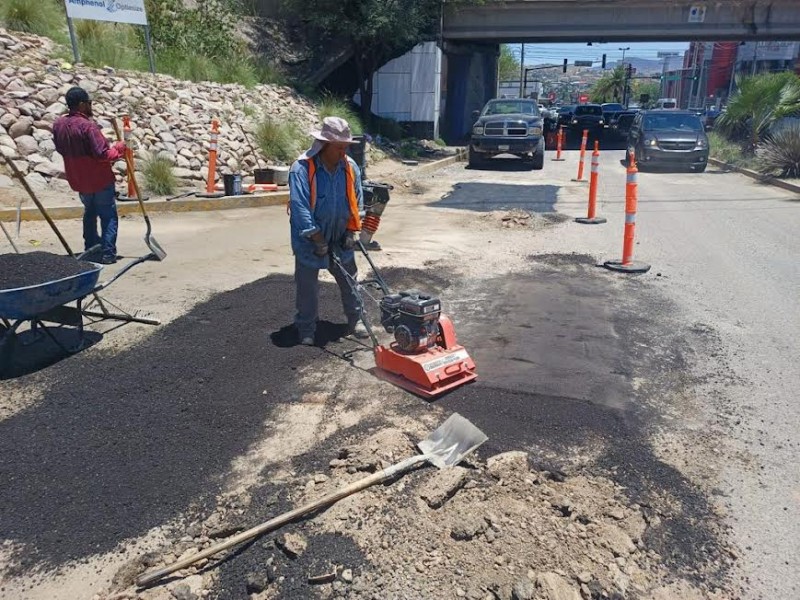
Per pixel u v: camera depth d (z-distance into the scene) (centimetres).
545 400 448
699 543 316
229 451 388
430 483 341
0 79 1110
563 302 670
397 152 2045
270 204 1169
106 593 288
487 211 1204
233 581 288
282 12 2209
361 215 523
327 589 281
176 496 348
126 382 466
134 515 334
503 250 896
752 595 287
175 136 1255
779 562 306
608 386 475
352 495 336
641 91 12050
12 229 897
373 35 1961
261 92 1664
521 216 1102
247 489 351
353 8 1992
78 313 521
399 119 2495
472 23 2700
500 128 1908
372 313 612
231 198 1134
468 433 382
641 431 414
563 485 355
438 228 1038
